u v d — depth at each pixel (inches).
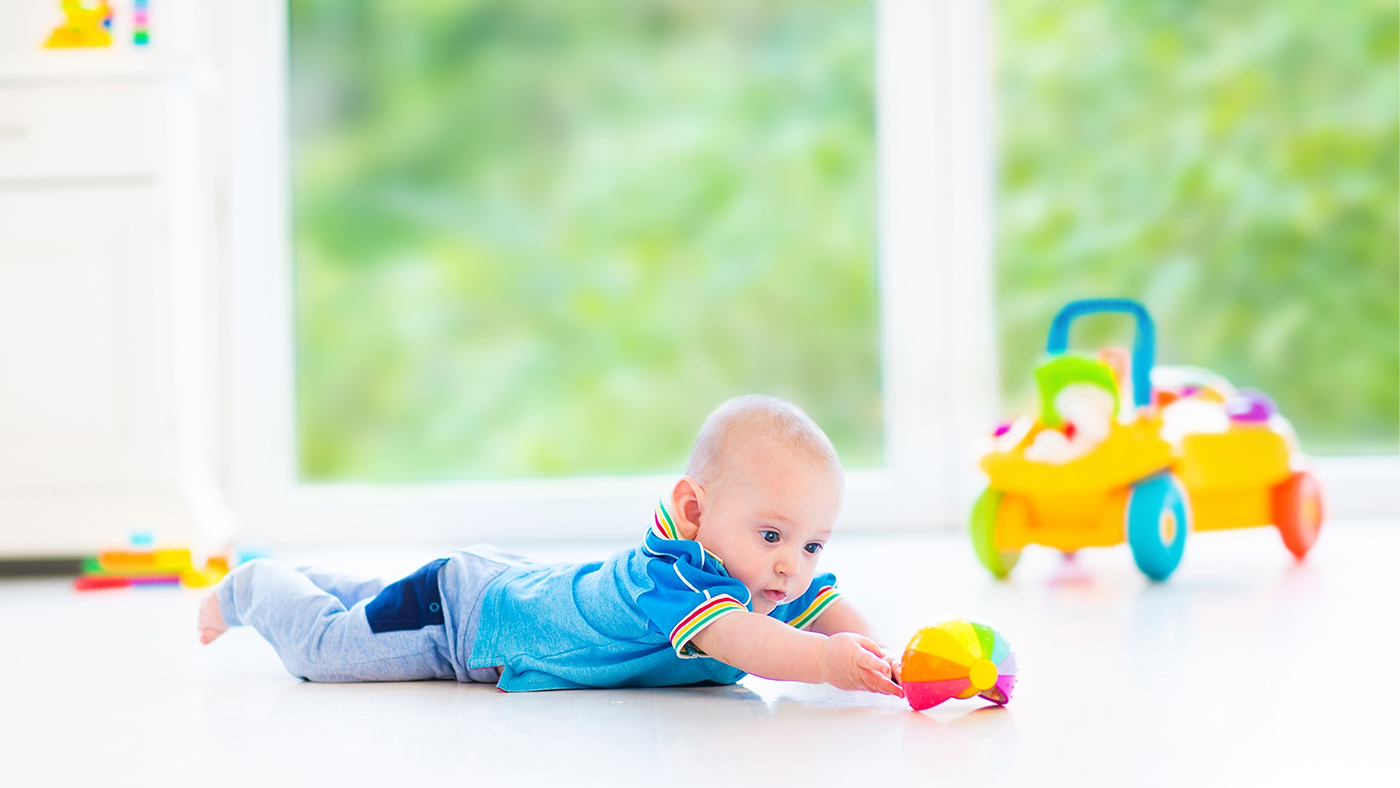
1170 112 110.3
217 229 104.3
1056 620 56.1
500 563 45.0
